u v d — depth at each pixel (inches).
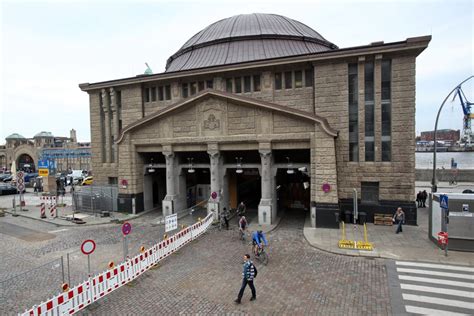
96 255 655.1
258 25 1357.0
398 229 771.4
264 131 901.8
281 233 815.1
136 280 516.7
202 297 454.9
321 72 931.3
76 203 1162.0
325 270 546.9
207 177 1232.8
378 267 553.0
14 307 433.4
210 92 938.1
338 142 919.0
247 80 1043.9
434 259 582.2
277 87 1005.8
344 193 924.6
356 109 914.7
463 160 4520.2
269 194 908.6
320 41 1336.1
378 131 890.1
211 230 848.3
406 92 860.0
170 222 684.1
